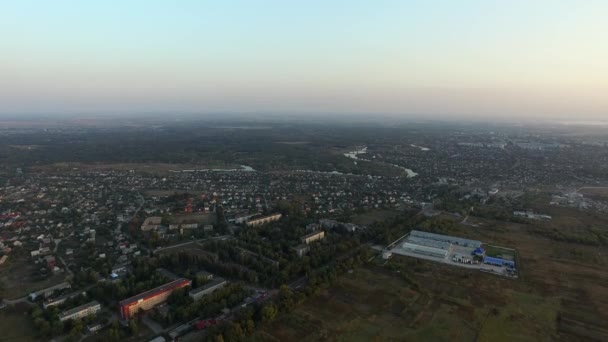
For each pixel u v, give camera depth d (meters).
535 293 169.75
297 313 151.62
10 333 138.88
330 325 143.38
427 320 147.38
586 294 169.12
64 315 145.25
